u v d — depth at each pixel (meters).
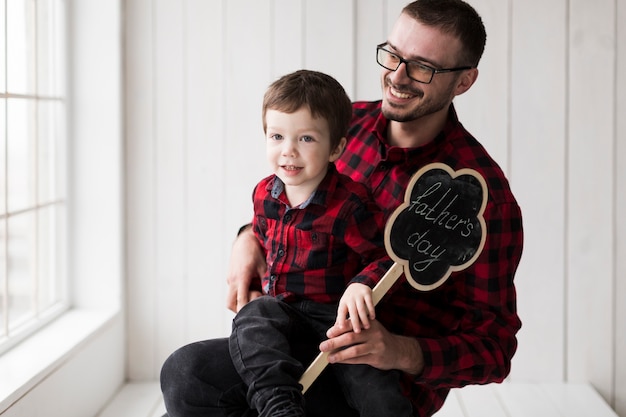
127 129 3.51
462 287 2.20
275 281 2.09
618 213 3.46
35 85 3.10
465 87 2.31
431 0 2.21
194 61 3.49
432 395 2.25
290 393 1.82
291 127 1.98
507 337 2.17
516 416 3.17
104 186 3.42
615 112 3.44
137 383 3.54
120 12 3.40
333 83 2.05
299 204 2.07
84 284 3.44
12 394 2.35
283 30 3.47
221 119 3.51
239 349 1.92
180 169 3.53
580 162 3.46
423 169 1.92
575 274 3.50
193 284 3.57
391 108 2.20
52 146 3.33
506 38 3.44
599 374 3.52
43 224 3.30
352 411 2.10
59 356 2.73
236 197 3.54
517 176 3.48
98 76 3.38
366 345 1.88
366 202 2.07
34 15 3.08
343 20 3.45
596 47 3.42
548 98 3.45
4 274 2.82
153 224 3.54
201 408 1.96
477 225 1.96
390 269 1.90
